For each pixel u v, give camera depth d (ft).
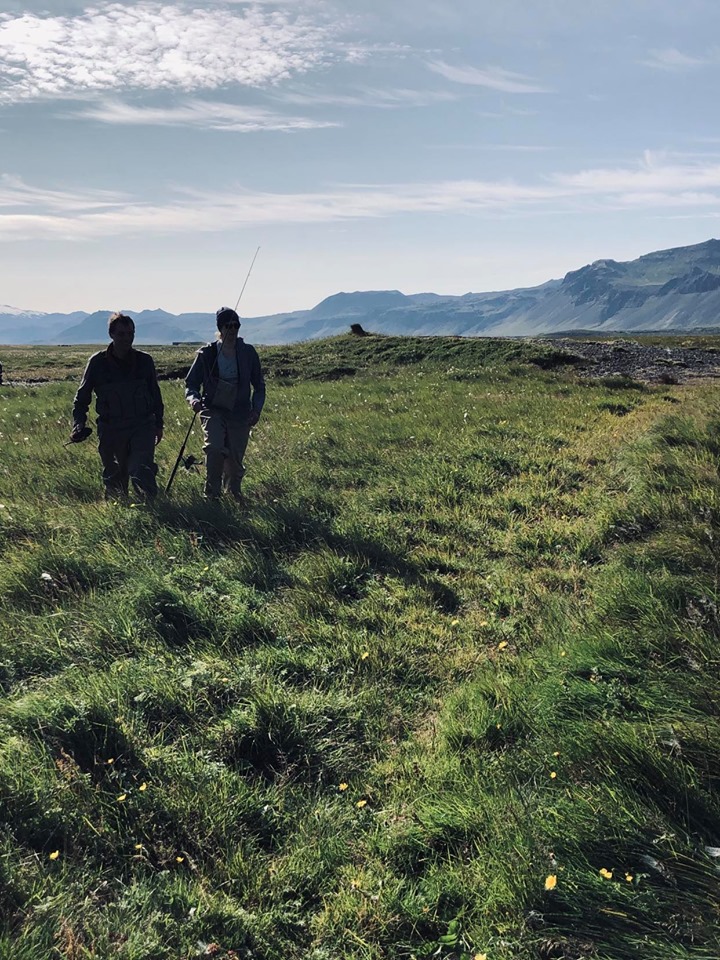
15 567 20.07
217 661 15.71
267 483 30.53
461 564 22.38
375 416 48.49
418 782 12.50
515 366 85.66
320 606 18.85
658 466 29.48
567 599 19.02
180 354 160.66
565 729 13.07
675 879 9.84
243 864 10.66
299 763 13.15
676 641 15.39
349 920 9.88
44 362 169.78
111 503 25.64
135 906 9.91
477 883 10.23
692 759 11.87
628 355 100.42
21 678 15.35
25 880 10.10
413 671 16.21
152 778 12.12
